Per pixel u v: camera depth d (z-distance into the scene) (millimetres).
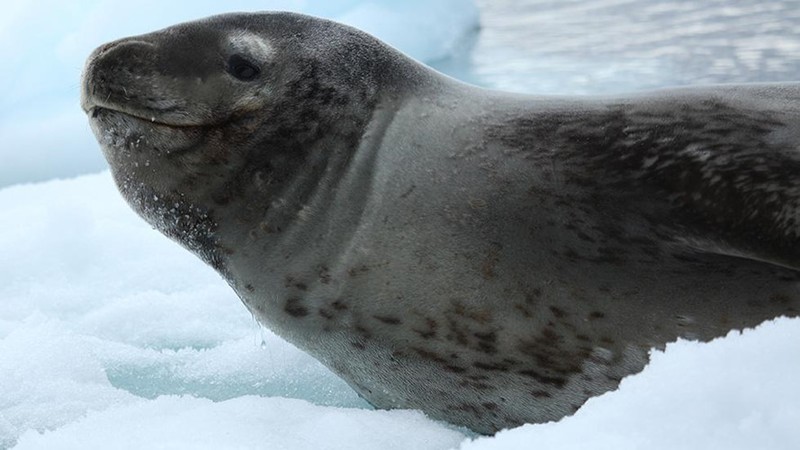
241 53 11859
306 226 11633
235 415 11188
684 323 10523
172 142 11695
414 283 11172
